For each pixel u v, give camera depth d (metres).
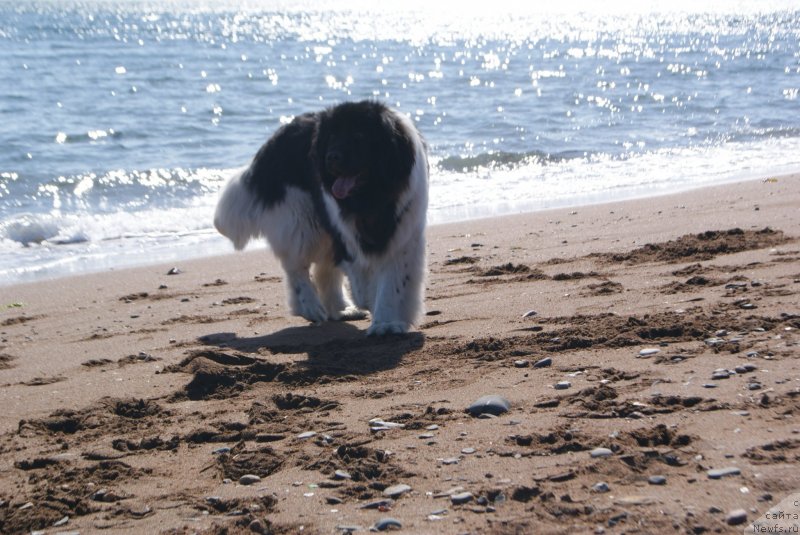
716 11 72.25
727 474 5.68
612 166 13.52
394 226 7.29
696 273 7.80
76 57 30.61
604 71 27.83
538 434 6.02
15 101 19.89
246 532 5.65
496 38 44.19
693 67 29.06
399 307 7.35
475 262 8.60
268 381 6.79
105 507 5.85
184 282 8.66
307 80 25.02
